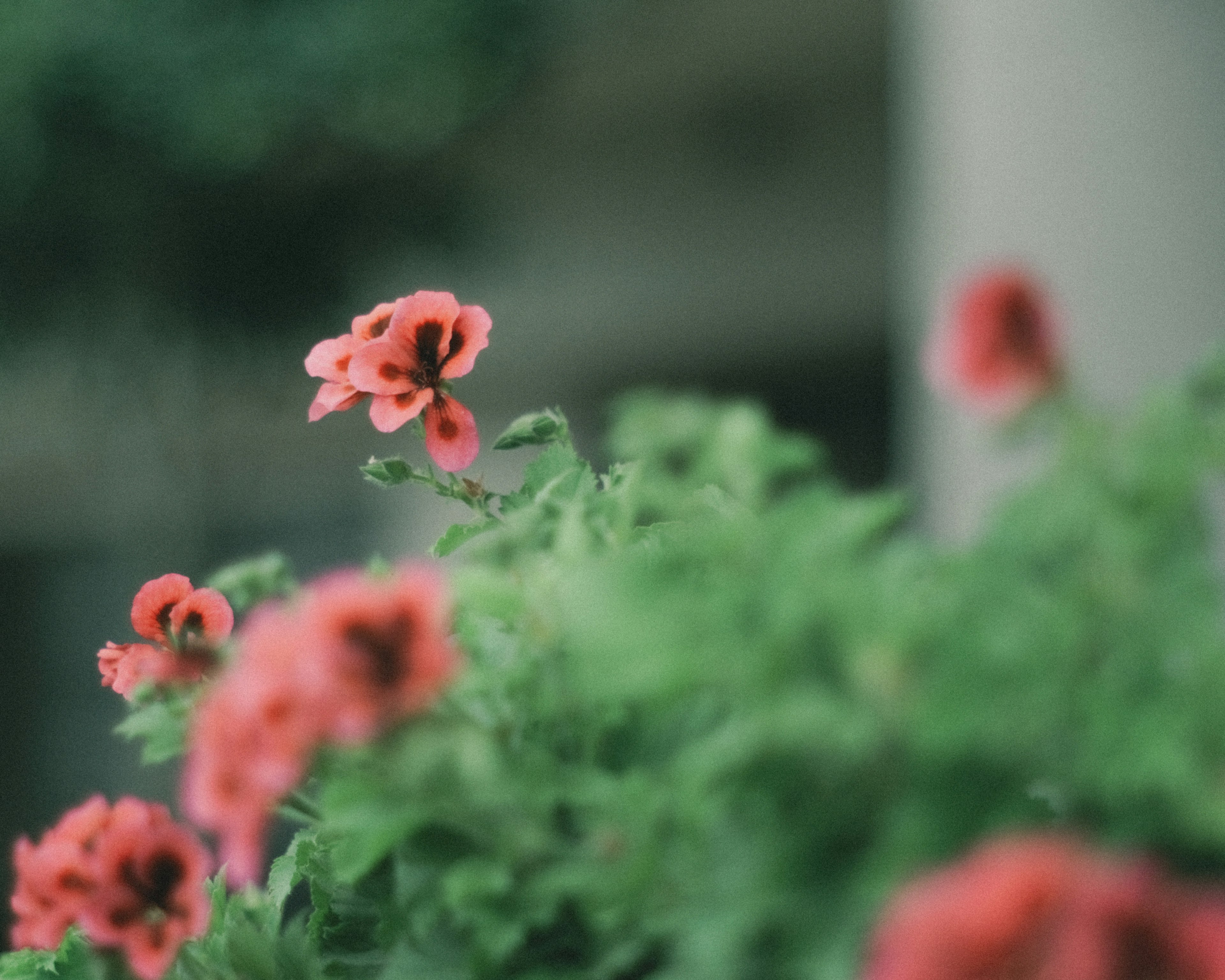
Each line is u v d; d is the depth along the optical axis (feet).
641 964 1.52
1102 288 5.17
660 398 1.68
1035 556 1.45
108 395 12.31
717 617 1.42
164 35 10.29
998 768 1.40
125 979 1.65
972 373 1.53
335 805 1.52
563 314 14.01
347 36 10.62
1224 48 4.95
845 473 13.26
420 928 1.56
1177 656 1.41
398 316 1.75
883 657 1.41
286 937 1.73
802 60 13.50
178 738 1.69
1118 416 1.48
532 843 1.52
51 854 1.67
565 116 13.34
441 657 1.47
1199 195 5.07
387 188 11.84
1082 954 1.31
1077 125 5.25
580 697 1.53
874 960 1.37
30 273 11.29
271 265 11.48
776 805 1.43
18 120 10.28
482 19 11.26
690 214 13.96
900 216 12.71
